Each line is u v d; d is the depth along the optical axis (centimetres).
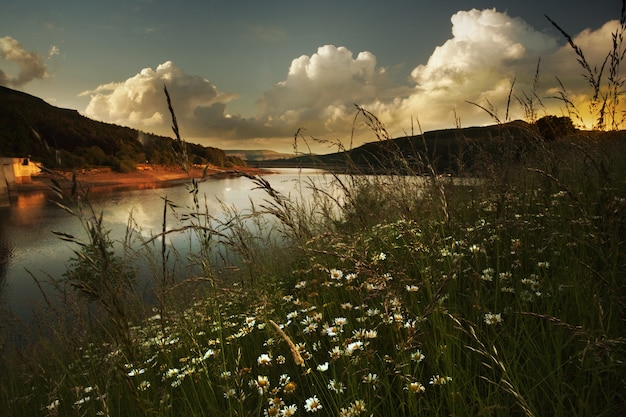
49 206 5375
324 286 314
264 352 267
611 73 311
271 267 436
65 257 2006
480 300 233
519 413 167
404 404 181
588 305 197
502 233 323
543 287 243
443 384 182
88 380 272
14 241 2686
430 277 258
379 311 239
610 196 278
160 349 313
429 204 351
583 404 152
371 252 317
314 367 230
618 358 164
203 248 246
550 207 315
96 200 5169
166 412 206
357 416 167
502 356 193
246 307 322
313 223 390
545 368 184
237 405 209
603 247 245
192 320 333
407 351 205
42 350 366
